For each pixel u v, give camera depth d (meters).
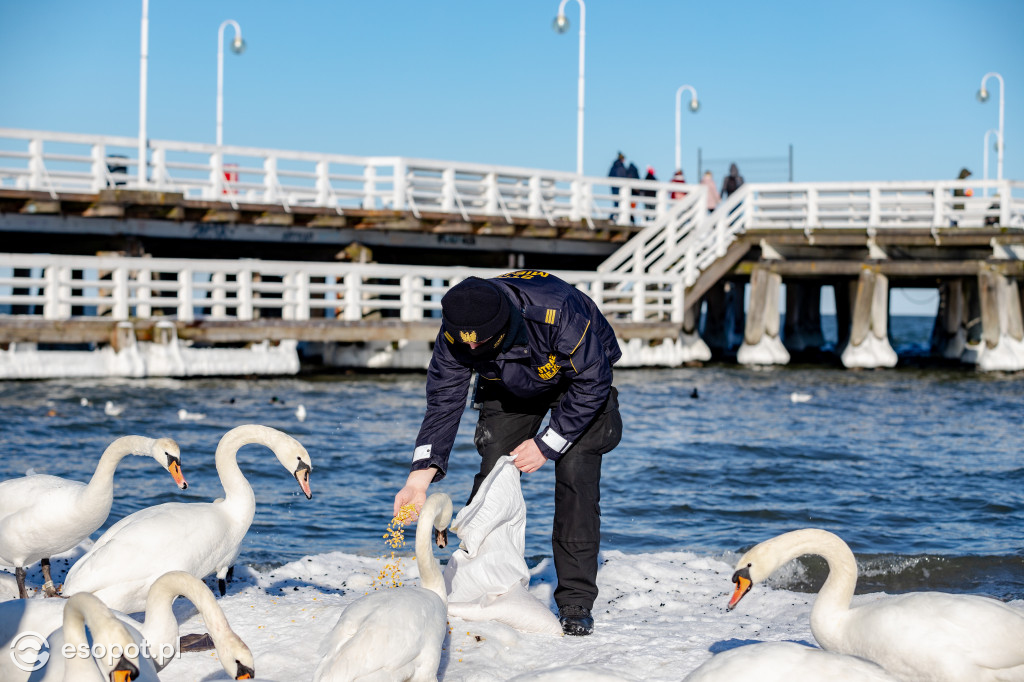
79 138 22.25
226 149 24.00
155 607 3.82
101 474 5.22
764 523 9.04
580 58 31.05
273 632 4.89
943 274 28.47
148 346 20.95
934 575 7.20
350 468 11.38
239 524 5.07
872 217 29.42
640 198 30.53
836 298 35.69
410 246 27.08
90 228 22.45
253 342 22.44
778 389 22.50
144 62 23.09
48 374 19.83
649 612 5.98
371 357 24.77
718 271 29.95
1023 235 27.69
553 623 5.23
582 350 4.84
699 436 14.66
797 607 6.11
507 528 5.46
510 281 4.94
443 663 4.55
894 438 14.77
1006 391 22.38
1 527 5.26
